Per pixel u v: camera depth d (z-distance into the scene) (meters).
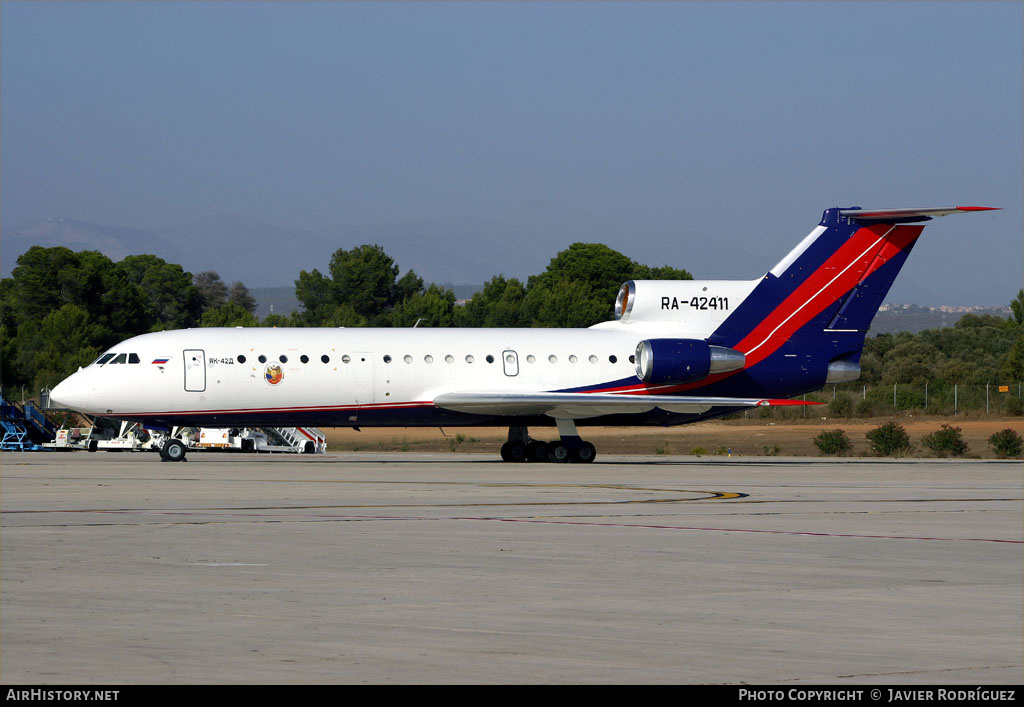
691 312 144.00
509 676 30.78
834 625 38.03
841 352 145.50
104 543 56.38
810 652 34.00
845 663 32.66
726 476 116.12
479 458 159.75
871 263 145.50
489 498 84.69
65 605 40.09
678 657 33.22
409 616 38.81
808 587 45.69
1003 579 48.16
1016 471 131.75
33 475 108.88
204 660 32.16
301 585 44.75
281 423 136.38
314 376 134.50
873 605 41.81
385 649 33.81
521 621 38.16
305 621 37.75
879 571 50.16
